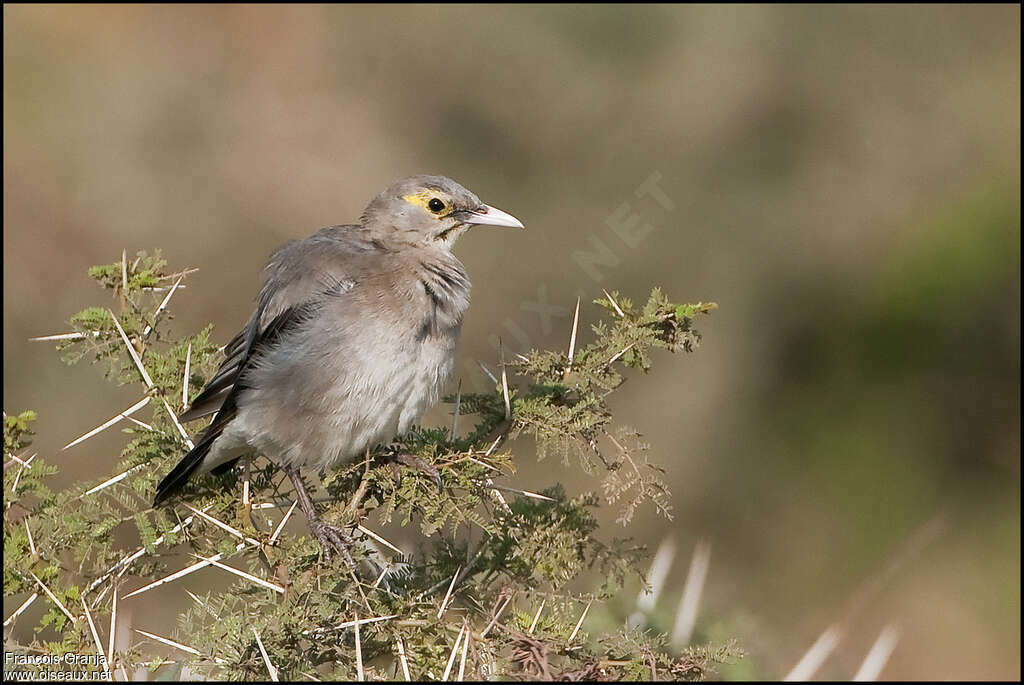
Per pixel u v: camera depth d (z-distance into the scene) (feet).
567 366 22.31
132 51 55.93
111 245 50.60
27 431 20.52
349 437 24.73
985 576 48.96
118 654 19.19
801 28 60.13
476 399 22.39
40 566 19.90
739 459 50.72
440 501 20.79
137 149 53.31
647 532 47.19
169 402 23.53
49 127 52.60
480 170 57.31
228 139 54.95
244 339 25.23
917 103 60.08
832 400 53.42
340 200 54.80
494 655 18.71
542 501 21.03
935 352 54.24
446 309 25.68
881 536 49.75
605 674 18.12
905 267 55.62
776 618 45.98
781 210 56.49
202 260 51.49
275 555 20.30
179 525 21.13
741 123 58.54
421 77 58.65
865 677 27.37
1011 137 59.21
